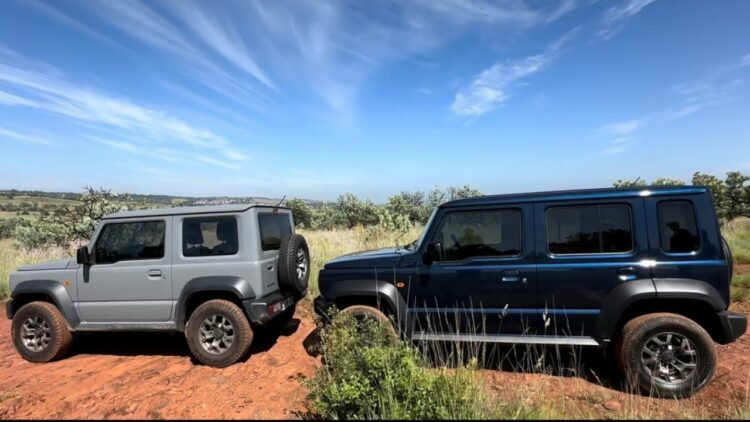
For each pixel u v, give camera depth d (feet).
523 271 14.46
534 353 16.30
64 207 48.16
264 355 17.42
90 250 17.43
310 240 44.75
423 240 15.81
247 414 12.52
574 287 14.01
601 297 13.75
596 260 13.85
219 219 16.83
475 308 14.94
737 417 11.15
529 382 14.10
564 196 14.53
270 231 18.24
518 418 10.55
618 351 13.61
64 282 17.63
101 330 17.38
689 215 13.48
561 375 14.69
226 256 16.56
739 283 25.09
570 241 14.29
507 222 15.01
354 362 12.45
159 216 17.13
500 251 14.97
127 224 17.44
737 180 51.42
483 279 14.84
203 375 15.60
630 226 13.84
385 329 14.67
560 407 12.09
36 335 17.75
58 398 14.01
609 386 13.88
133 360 17.46
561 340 14.06
